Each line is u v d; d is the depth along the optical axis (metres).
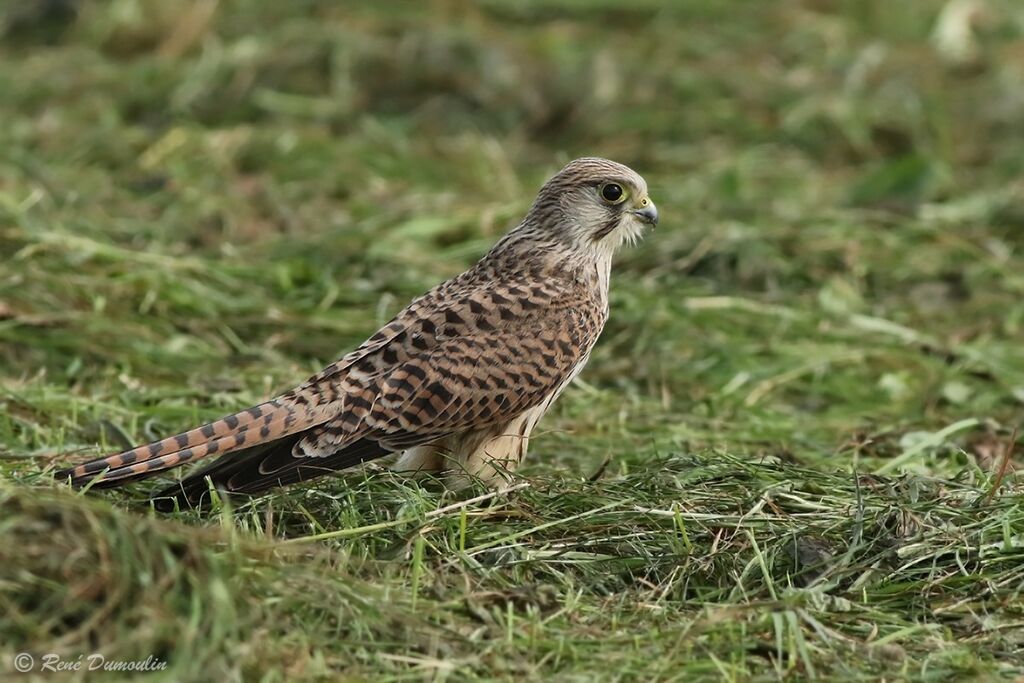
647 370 13.51
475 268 10.98
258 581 8.29
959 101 20.47
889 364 13.80
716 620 8.44
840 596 8.98
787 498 9.95
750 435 12.23
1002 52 21.58
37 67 20.27
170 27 21.20
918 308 15.12
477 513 9.62
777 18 22.22
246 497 9.61
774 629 8.45
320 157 18.03
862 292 15.38
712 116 19.73
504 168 18.38
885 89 20.55
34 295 13.39
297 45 20.44
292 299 14.47
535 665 8.14
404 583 8.80
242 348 13.39
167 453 9.41
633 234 11.27
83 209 16.14
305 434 9.70
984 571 9.15
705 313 14.41
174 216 16.19
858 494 9.48
